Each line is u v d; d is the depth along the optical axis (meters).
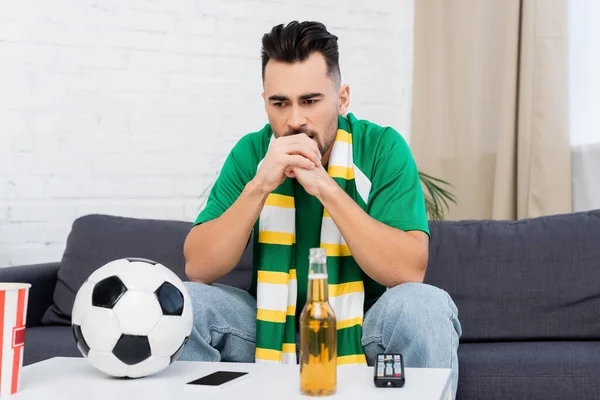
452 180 3.16
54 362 1.28
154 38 3.07
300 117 1.56
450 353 1.31
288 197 1.71
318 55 1.56
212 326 1.51
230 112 3.14
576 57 2.74
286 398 1.00
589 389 1.63
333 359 1.02
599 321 1.93
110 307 1.13
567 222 2.07
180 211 3.09
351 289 1.63
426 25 3.24
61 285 2.27
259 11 3.18
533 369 1.66
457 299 2.01
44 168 2.95
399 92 3.32
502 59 3.00
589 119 2.72
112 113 3.03
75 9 2.99
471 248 2.07
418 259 1.54
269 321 1.61
